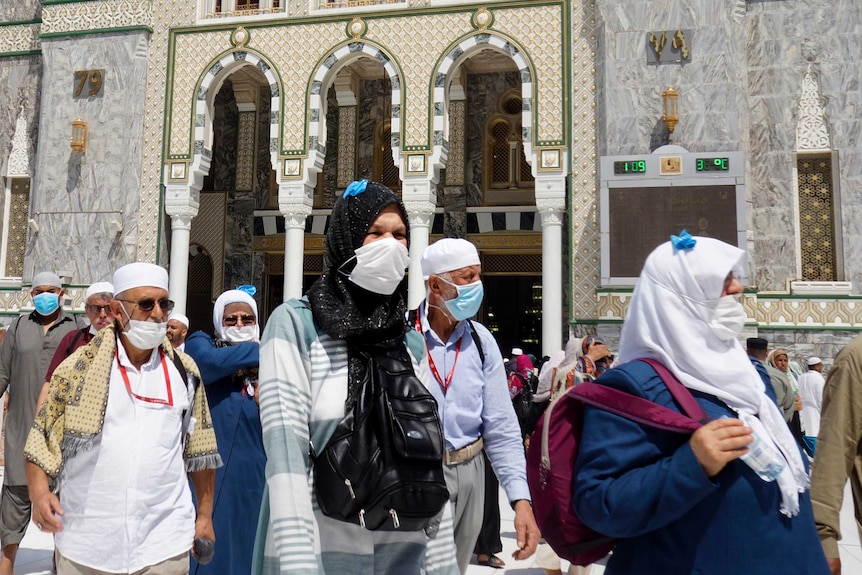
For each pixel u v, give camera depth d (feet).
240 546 11.76
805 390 32.35
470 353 9.90
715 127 38.14
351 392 6.39
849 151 39.55
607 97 39.68
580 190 40.70
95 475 8.30
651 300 6.33
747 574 5.49
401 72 43.37
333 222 6.95
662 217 37.52
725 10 38.81
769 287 39.75
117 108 46.44
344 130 54.75
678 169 37.63
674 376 6.07
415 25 43.50
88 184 46.26
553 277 40.55
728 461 5.39
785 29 40.93
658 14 39.58
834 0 40.47
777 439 6.04
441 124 42.65
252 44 45.60
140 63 46.60
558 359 19.21
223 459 12.05
